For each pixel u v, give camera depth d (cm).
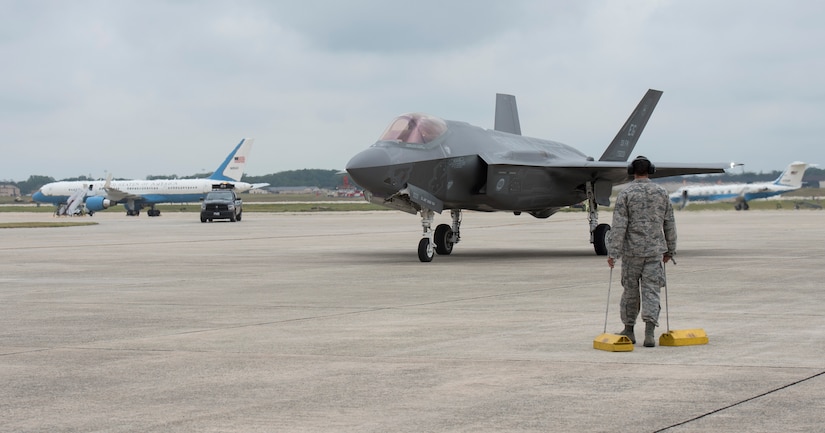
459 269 1969
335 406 683
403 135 2175
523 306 1295
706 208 10412
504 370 815
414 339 1002
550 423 625
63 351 939
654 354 893
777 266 1933
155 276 1858
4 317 1219
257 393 730
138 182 8656
